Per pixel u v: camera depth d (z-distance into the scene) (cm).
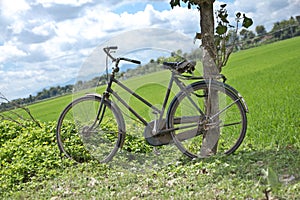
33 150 464
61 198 367
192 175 372
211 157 404
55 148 465
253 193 318
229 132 492
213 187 343
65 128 504
